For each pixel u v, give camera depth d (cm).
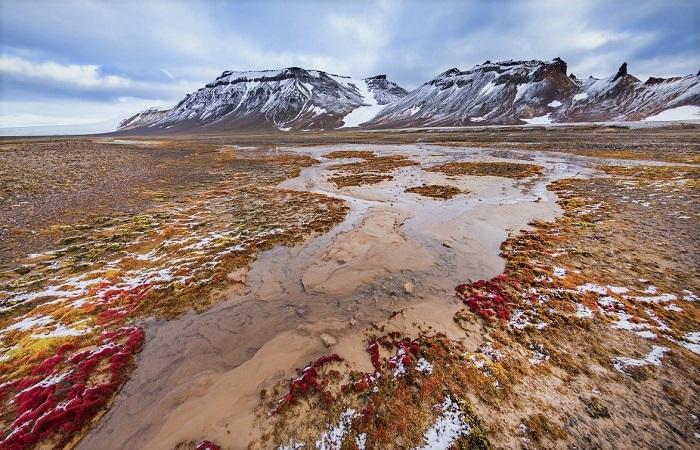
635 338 857
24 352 874
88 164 4081
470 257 1428
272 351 879
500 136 8306
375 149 6278
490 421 649
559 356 813
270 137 11900
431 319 991
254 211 2184
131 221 1958
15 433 657
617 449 586
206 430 657
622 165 3456
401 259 1430
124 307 1103
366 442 620
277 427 658
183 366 848
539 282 1161
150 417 701
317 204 2352
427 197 2477
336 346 885
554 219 1842
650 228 1595
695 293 1037
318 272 1345
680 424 623
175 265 1399
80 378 798
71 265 1391
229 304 1132
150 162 4606
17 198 2380
